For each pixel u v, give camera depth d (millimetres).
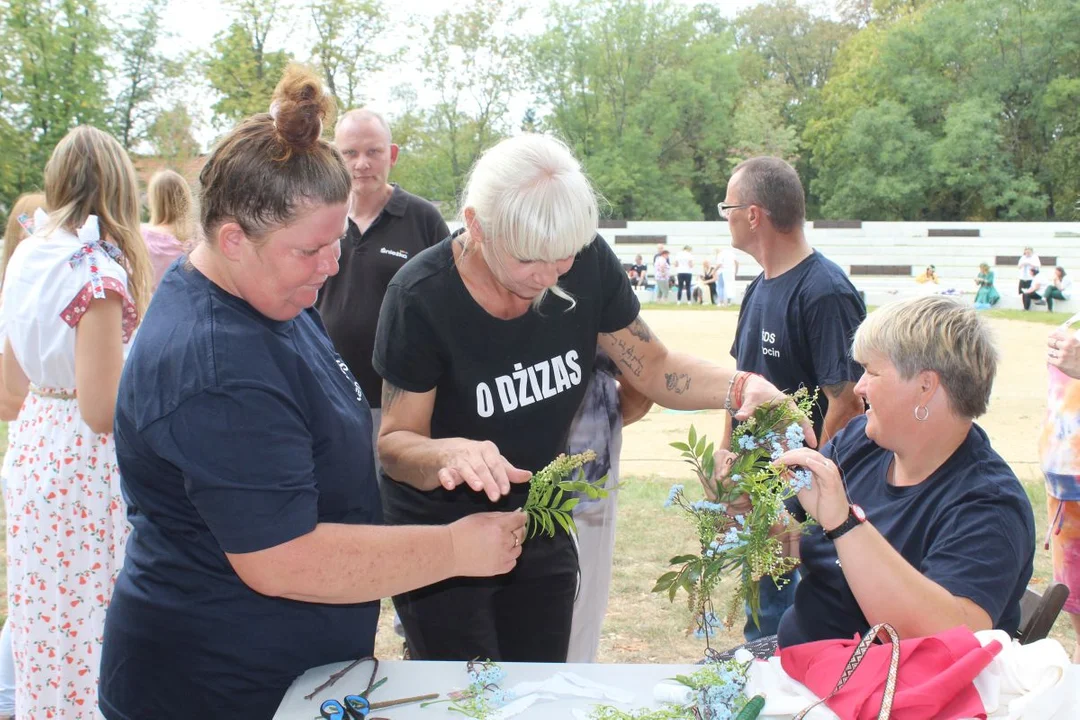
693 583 1646
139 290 2693
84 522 2609
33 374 2617
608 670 1698
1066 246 30672
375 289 3988
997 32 41188
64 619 2615
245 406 1459
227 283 1553
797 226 3234
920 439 1949
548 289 2215
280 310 1562
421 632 2443
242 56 26797
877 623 1750
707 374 2555
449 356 2225
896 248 31594
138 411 1479
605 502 2992
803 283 3162
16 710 2768
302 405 1598
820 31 54062
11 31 25172
